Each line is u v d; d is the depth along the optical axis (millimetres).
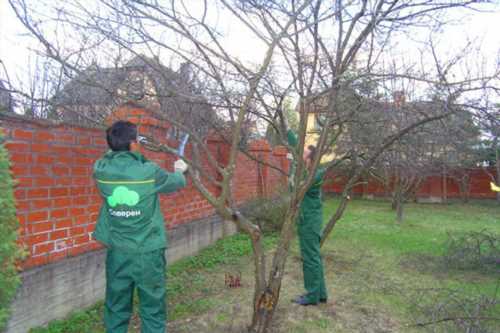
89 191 4438
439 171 11969
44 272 3816
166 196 6043
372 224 10281
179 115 3883
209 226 7355
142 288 3047
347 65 3248
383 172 11797
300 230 4469
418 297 4863
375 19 2842
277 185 10539
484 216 12344
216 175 7848
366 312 4395
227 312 4328
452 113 3127
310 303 4543
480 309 4074
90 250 4473
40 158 3809
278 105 3537
